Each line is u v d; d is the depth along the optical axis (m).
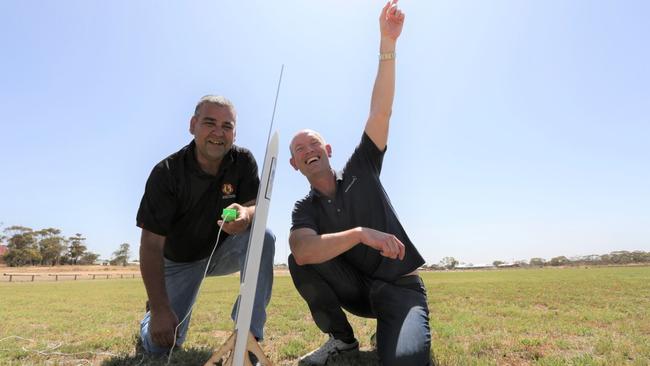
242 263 3.44
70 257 113.94
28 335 4.63
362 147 3.17
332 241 2.42
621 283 15.47
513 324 5.13
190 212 3.30
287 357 3.44
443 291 12.90
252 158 3.57
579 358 3.16
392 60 3.26
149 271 2.86
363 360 3.10
